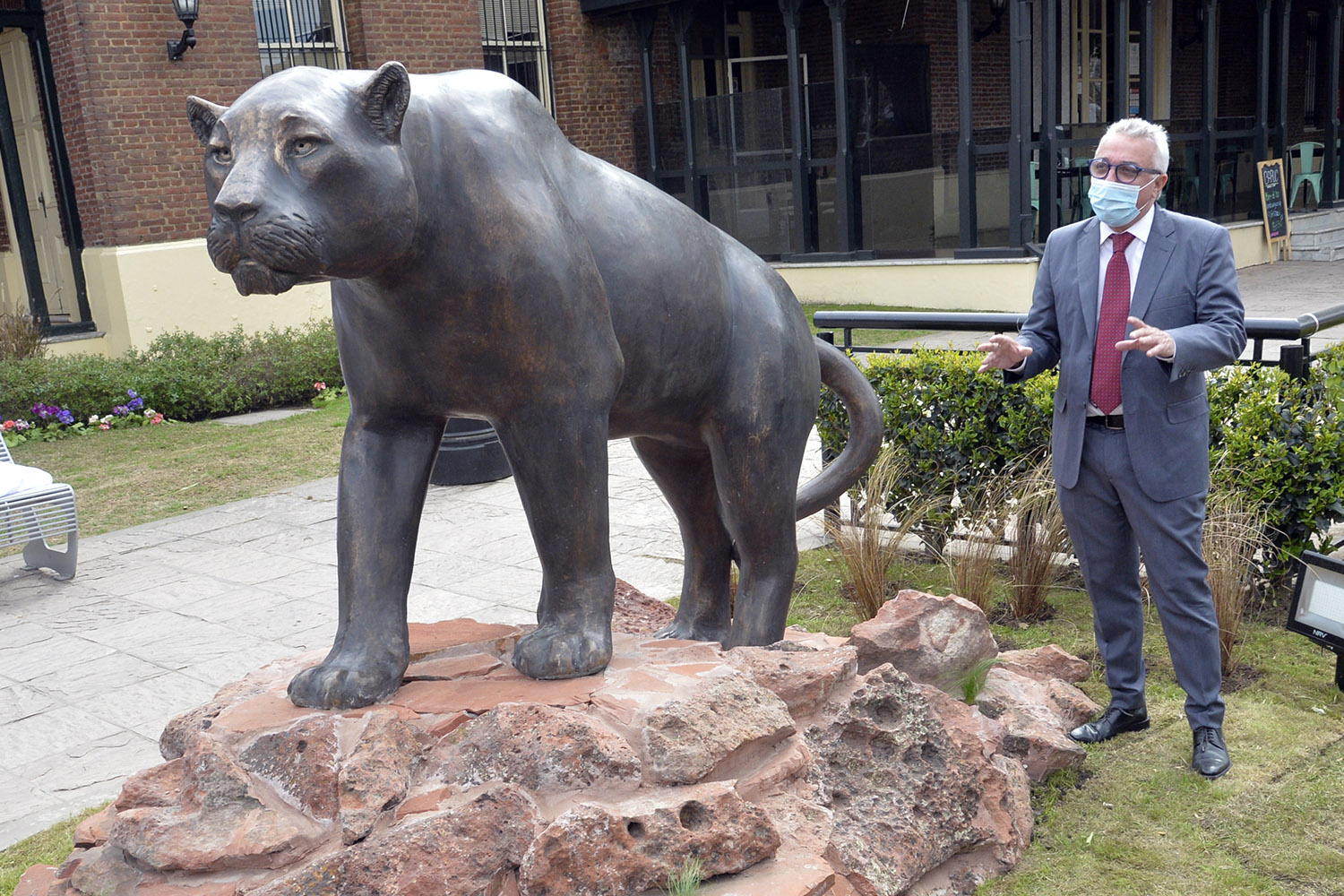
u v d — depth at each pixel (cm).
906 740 284
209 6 1320
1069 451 349
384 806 224
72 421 1090
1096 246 346
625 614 413
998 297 1501
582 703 248
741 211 1750
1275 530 473
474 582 588
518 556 630
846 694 281
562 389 249
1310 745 354
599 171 277
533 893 207
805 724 272
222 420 1150
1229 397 488
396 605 264
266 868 218
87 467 943
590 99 1778
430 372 248
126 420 1115
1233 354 322
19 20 1287
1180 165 1717
